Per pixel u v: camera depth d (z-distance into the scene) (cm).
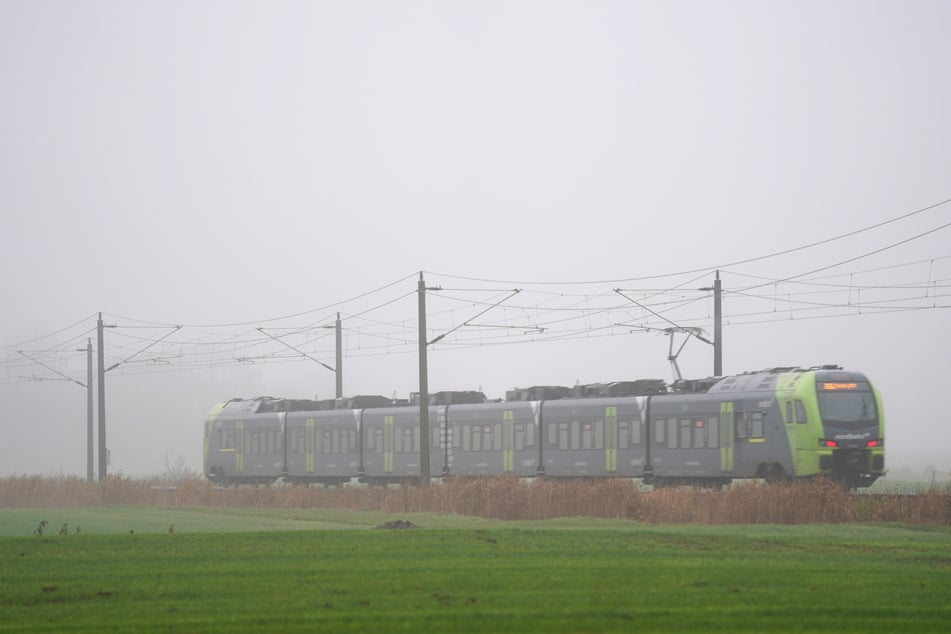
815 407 16338
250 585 7531
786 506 13188
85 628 6194
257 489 19562
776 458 16750
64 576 8081
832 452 16250
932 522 12719
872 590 7044
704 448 17888
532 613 6316
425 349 19175
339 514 16438
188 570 8312
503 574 7850
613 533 10869
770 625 5969
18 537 10869
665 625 5975
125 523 15288
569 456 19912
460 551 9338
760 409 17075
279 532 11369
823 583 7344
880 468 16600
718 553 9131
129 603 6956
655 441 18625
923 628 5891
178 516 16800
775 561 8550
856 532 11538
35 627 6259
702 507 13750
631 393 19625
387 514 16162
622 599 6756
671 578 7575
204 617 6425
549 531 11125
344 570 8175
